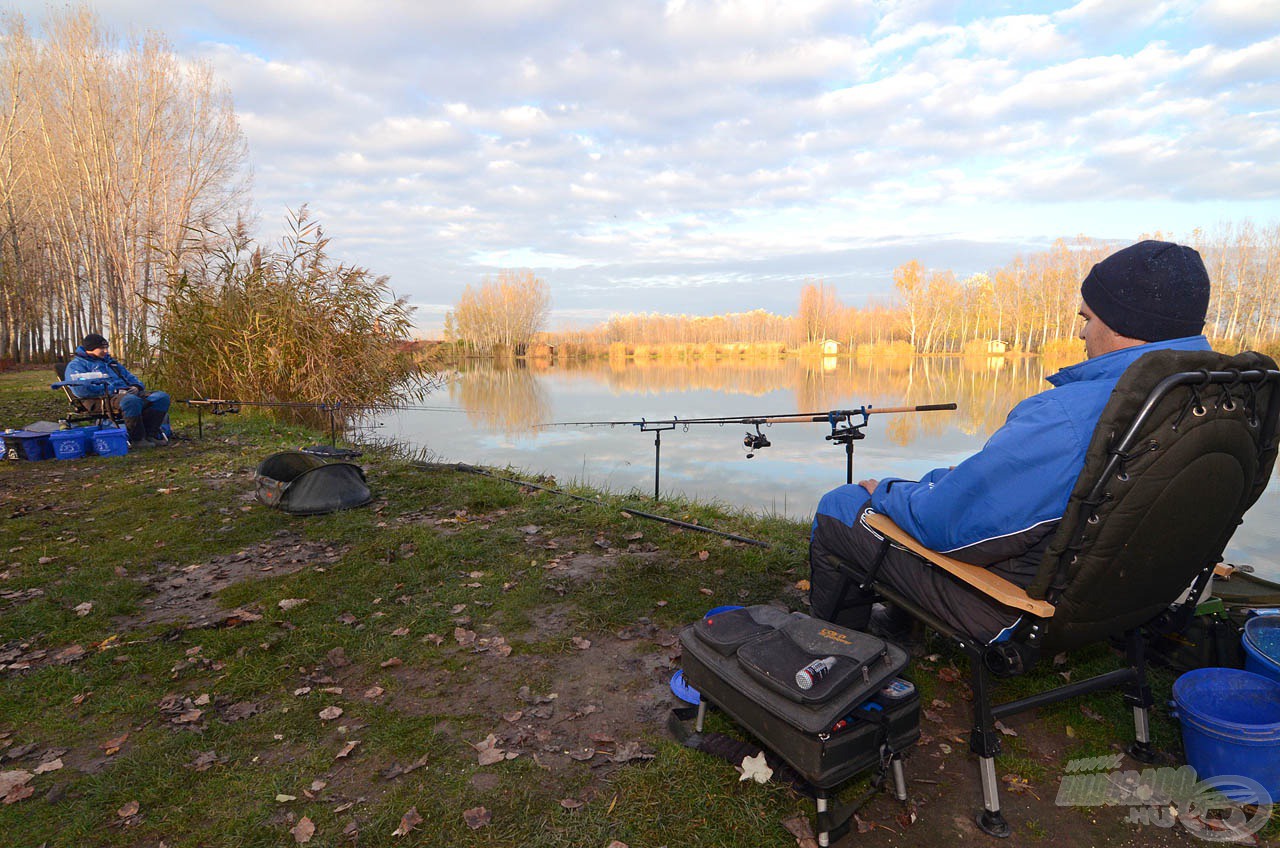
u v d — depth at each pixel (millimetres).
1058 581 1644
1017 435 1646
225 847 1784
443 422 12461
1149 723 2115
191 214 27234
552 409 14867
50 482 5918
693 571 3660
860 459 8789
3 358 27391
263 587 3500
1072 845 1745
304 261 10422
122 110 26453
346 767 2102
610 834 1790
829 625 1941
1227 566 2855
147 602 3369
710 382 24891
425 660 2752
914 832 1797
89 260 29516
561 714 2354
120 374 8227
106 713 2416
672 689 2389
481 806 1905
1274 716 1906
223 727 2316
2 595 3441
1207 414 1548
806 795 1899
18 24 26031
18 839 1823
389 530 4434
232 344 10203
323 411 10094
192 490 5582
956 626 1905
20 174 27062
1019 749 2129
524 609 3207
